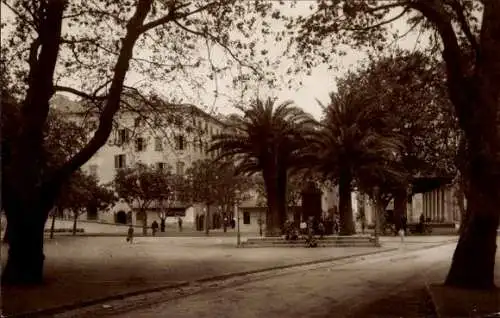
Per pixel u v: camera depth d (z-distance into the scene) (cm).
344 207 4488
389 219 6919
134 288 1798
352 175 4425
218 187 7281
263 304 1501
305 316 1302
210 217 9369
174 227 8756
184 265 2689
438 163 4712
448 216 7456
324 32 1638
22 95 2198
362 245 4209
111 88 1916
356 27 1636
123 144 2525
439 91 1973
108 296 1617
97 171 8844
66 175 1864
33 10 1916
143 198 6862
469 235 1603
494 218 1562
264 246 4325
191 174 7475
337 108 4322
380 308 1407
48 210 1877
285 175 4609
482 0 1522
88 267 2583
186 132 2400
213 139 4519
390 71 1820
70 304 1470
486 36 1538
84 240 5541
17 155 1828
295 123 4462
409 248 3984
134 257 3250
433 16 1532
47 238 5928
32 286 1789
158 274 2267
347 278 2133
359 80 1962
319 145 4347
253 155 4528
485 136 1524
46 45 1842
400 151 4559
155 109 2334
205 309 1431
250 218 9262
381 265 2697
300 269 2591
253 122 4438
